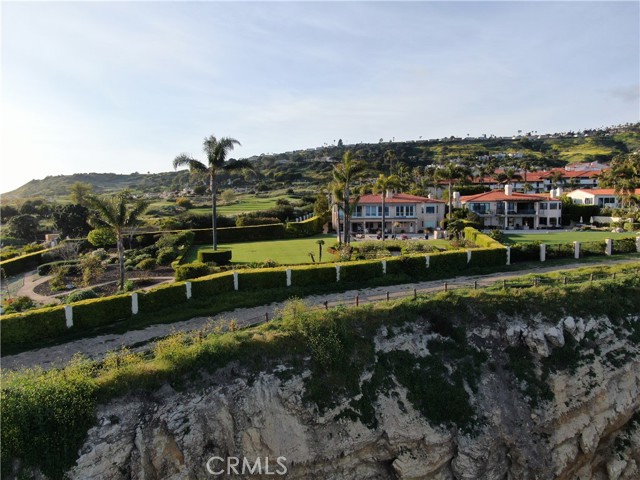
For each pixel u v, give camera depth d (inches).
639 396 1028.5
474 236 2356.1
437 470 858.1
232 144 1989.4
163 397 751.7
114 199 1421.0
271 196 5625.0
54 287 1590.8
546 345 1013.2
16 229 3255.4
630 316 1129.4
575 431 943.0
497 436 890.7
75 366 768.3
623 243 1856.5
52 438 658.8
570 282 1289.4
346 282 1412.4
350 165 2118.6
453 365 970.7
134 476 690.2
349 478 825.5
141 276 1754.4
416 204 3196.4
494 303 1087.0
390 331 991.0
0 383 697.6
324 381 862.5
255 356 851.4
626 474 965.8
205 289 1250.0
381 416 864.3
